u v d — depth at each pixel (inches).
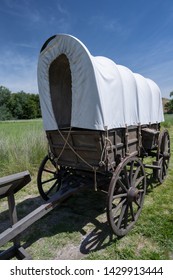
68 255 101.0
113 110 111.6
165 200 148.5
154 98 173.6
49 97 123.1
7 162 217.2
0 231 122.4
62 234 115.7
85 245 107.0
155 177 171.3
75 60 104.4
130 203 117.5
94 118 102.2
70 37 104.5
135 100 136.2
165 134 176.9
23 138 274.7
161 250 100.7
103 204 147.5
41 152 237.0
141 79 156.8
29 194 170.1
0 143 246.5
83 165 117.0
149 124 160.9
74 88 106.9
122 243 107.0
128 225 116.0
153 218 126.0
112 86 111.1
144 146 154.9
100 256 98.9
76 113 108.1
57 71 133.7
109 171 109.9
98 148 105.3
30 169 209.3
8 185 86.4
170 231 112.6
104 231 117.5
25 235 116.2
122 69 132.6
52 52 114.7
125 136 122.6
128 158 115.6
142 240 108.5
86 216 133.0
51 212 138.3
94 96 101.1
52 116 123.1
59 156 129.3
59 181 146.5
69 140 116.9
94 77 99.7
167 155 176.7
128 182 117.4
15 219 93.7
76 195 161.2
